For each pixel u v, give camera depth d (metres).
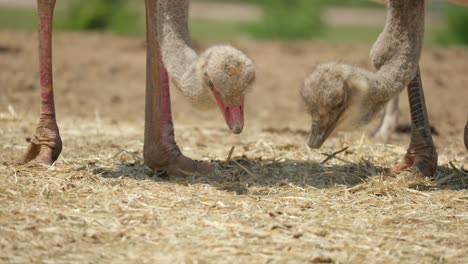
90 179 10.80
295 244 8.65
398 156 13.05
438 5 52.69
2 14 45.47
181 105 20.67
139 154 12.86
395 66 9.88
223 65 9.15
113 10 37.34
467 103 21.02
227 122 9.28
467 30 36.91
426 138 11.52
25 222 8.98
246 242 8.66
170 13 10.36
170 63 10.23
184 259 8.12
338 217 9.59
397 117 15.31
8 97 19.88
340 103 8.92
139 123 17.69
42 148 11.57
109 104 20.30
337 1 56.22
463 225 9.45
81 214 9.33
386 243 8.77
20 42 27.12
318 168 11.79
